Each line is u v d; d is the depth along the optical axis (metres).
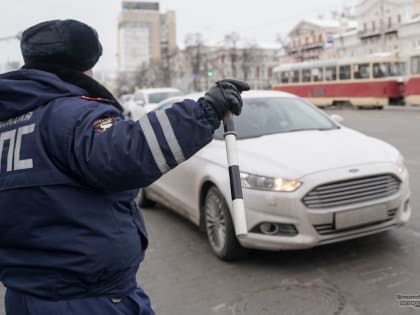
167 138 1.65
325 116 6.14
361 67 29.22
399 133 14.73
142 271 4.73
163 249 5.33
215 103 1.74
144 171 1.64
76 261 1.69
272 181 4.36
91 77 1.90
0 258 1.77
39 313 1.70
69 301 1.73
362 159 4.57
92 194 1.73
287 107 6.06
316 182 4.28
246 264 4.71
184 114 1.68
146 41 120.81
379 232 5.00
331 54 74.75
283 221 4.30
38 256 1.71
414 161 9.77
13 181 1.70
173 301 4.03
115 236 1.76
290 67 35.00
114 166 1.61
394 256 4.66
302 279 4.27
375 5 64.62
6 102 1.77
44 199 1.67
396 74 27.95
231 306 3.86
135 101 17.77
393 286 4.03
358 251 4.84
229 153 1.99
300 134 5.39
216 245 4.95
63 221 1.69
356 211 4.36
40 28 1.86
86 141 1.64
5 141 1.77
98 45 1.94
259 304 3.84
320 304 3.77
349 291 3.98
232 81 1.86
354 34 68.94
